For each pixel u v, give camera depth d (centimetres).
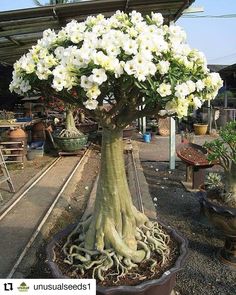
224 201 294
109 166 214
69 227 253
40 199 475
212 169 620
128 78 168
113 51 165
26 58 185
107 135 211
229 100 1485
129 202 224
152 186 543
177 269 203
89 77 160
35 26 541
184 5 488
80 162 716
